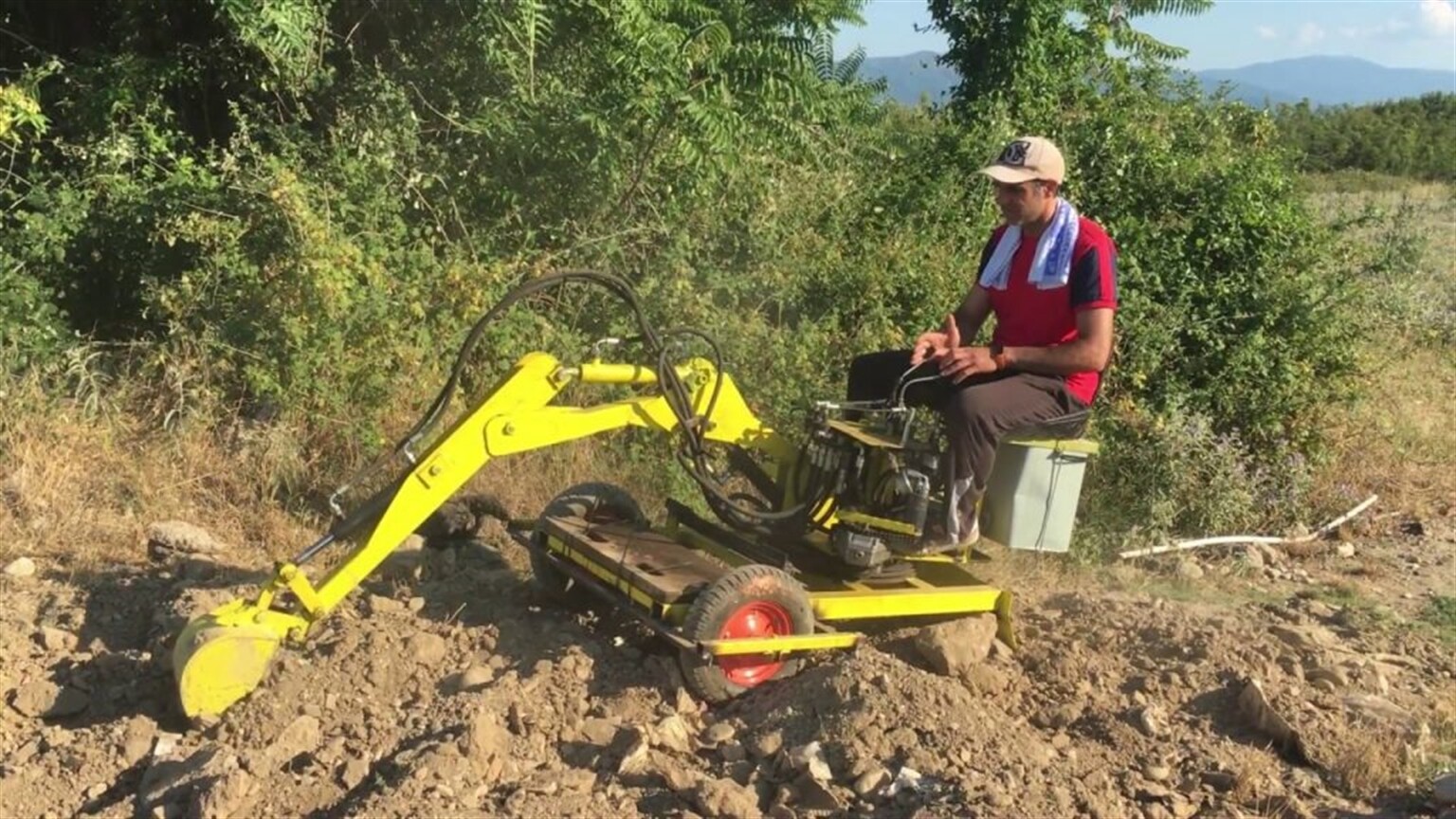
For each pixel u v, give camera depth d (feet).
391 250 24.80
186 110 29.01
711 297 25.99
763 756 15.33
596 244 26.21
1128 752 16.16
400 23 28.89
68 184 25.86
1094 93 36.35
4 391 22.34
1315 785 15.67
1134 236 29.25
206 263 24.21
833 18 37.14
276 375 23.06
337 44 28.91
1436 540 27.02
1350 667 18.85
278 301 23.04
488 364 24.22
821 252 28.25
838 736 15.30
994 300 18.21
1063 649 18.42
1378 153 112.27
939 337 17.52
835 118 33.35
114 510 21.47
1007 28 39.29
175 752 14.93
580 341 24.68
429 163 26.68
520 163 26.66
